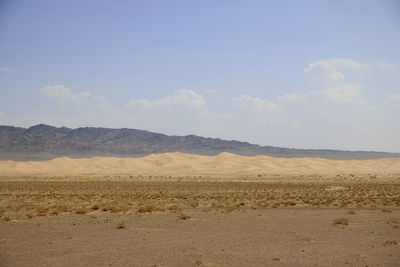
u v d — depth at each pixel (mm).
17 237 26156
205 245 23812
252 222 33594
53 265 18938
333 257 20812
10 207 46562
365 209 45531
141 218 35844
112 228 29938
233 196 65312
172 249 22625
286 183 112188
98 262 19516
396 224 32469
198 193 73812
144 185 100312
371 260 20219
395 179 137250
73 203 52875
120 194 70562
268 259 20297
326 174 187375
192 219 35156
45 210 40281
